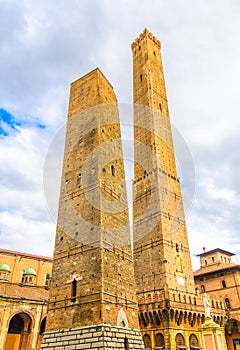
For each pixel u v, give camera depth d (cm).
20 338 5078
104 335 2870
